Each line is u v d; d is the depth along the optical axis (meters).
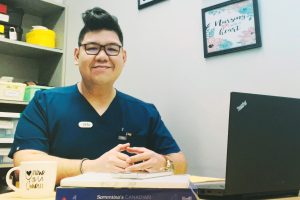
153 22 1.76
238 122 0.70
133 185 0.51
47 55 2.36
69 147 1.15
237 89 1.37
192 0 1.58
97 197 0.51
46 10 2.38
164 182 0.52
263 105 0.74
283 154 0.76
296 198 0.81
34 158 0.97
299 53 1.19
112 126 1.22
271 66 1.27
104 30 1.20
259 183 0.72
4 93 1.89
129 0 1.92
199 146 1.48
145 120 1.31
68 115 1.18
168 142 1.31
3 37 2.00
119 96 1.30
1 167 1.79
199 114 1.50
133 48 1.86
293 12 1.23
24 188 0.71
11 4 2.24
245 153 0.70
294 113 0.79
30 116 1.15
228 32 1.42
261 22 1.32
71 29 2.32
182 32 1.61
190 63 1.56
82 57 1.19
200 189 0.76
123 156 0.85
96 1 2.15
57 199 0.50
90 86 1.21
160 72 1.69
